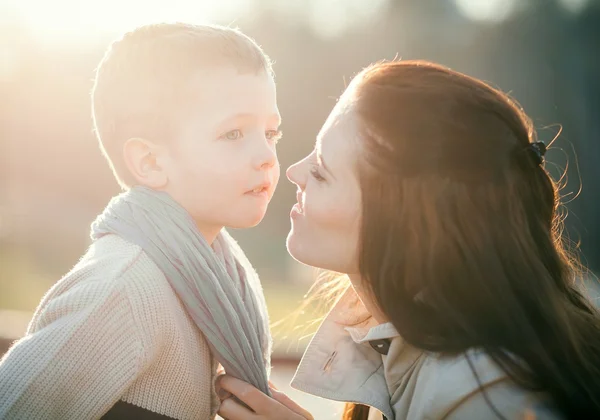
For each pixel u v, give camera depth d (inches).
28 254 706.2
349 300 92.7
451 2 1571.1
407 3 1560.0
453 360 73.9
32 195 1486.2
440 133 76.3
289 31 1584.6
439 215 75.5
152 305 78.3
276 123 92.4
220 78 86.4
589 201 1118.4
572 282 89.4
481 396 70.9
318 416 224.8
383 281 77.3
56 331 75.5
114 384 75.3
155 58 87.0
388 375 81.2
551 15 1487.5
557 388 70.3
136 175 87.4
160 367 79.5
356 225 80.7
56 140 1573.6
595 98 1439.5
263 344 93.2
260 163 87.0
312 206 82.1
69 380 74.8
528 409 69.8
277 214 1325.0
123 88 88.2
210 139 85.7
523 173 78.7
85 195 1562.5
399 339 79.0
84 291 77.2
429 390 73.6
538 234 79.7
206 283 82.4
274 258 843.4
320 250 83.0
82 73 1526.8
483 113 77.6
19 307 418.3
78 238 852.6
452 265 75.0
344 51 1552.7
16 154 1567.4
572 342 73.5
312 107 1515.7
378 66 86.2
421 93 77.9
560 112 1424.7
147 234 82.4
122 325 76.5
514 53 1507.1
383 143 77.3
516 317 72.7
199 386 82.4
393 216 77.0
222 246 93.9
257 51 91.0
